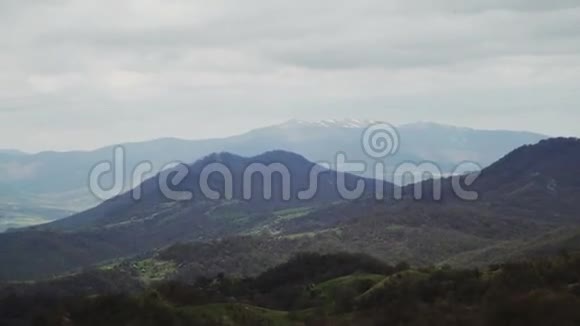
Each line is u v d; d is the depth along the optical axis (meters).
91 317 129.25
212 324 127.62
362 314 137.00
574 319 103.69
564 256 145.00
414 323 121.19
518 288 121.12
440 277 142.38
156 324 124.50
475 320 113.94
